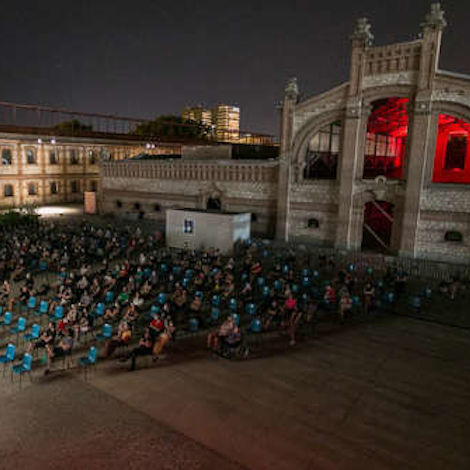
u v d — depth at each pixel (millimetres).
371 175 38938
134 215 42750
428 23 24922
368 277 24516
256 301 19703
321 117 30328
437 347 15914
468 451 9789
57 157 57500
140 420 10984
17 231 34281
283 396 12219
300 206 32281
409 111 26891
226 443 10055
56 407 11625
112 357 14844
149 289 20297
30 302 18203
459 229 26156
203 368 14008
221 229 30156
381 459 9492
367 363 14477
